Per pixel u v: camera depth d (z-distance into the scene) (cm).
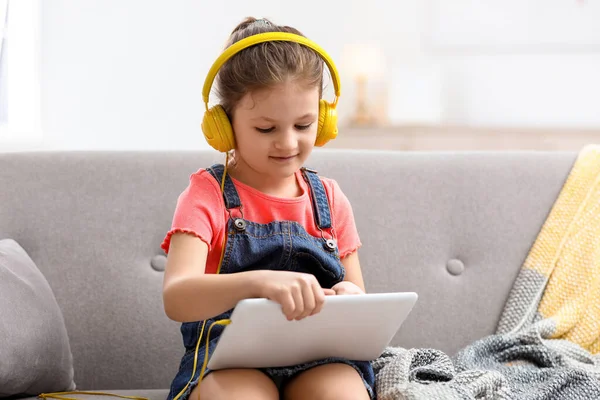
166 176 173
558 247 171
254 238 131
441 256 173
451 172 179
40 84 226
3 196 167
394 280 170
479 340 156
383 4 437
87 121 245
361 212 173
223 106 128
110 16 254
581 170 179
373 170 178
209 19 311
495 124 434
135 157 175
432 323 168
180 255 123
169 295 115
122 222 169
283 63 120
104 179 171
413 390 118
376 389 127
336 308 107
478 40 432
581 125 424
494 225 175
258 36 123
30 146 216
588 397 132
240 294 109
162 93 281
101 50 250
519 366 146
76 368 161
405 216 174
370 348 120
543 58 426
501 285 171
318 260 133
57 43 232
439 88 421
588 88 422
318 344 115
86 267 165
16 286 141
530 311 166
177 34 289
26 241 165
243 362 115
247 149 125
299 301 104
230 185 135
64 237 166
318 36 421
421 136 395
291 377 123
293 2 400
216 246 130
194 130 301
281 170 125
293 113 121
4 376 128
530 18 425
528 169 181
